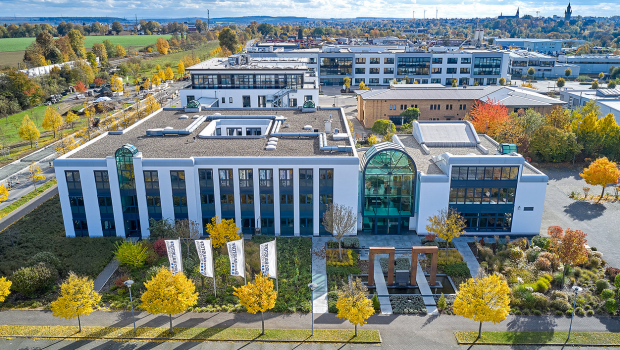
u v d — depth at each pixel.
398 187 57.12
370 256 46.94
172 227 55.84
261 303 38.78
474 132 72.44
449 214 53.47
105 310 43.41
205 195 57.09
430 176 56.47
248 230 59.03
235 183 56.34
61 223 61.97
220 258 51.78
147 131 68.38
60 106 143.38
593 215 63.94
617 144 86.50
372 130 103.81
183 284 39.12
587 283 47.72
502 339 39.25
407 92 115.00
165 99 148.12
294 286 47.53
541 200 57.69
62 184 55.97
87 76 184.00
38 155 94.19
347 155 57.84
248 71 103.12
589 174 68.56
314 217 57.97
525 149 85.62
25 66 173.75
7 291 41.81
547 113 105.06
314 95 102.25
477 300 37.41
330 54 176.38
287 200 57.28
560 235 52.81
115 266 51.59
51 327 40.66
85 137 98.44
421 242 56.81
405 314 43.16
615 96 119.62
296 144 63.56
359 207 60.31
